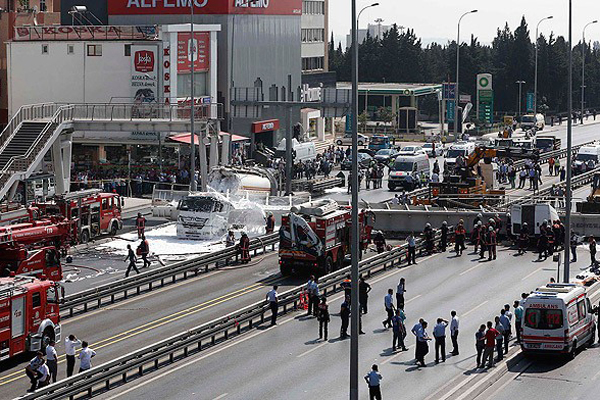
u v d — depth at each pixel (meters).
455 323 96.75
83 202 152.00
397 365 93.94
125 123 181.75
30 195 173.25
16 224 124.88
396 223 165.12
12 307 92.06
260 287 125.25
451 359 96.00
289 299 114.12
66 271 133.75
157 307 115.06
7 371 91.62
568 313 94.88
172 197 175.75
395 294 120.25
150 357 91.25
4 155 171.00
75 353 94.94
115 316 111.12
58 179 180.38
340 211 133.88
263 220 160.12
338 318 112.06
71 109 181.88
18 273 113.38
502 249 153.25
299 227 128.50
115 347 98.56
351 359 72.62
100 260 141.00
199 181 198.62
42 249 116.31
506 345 97.56
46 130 173.50
